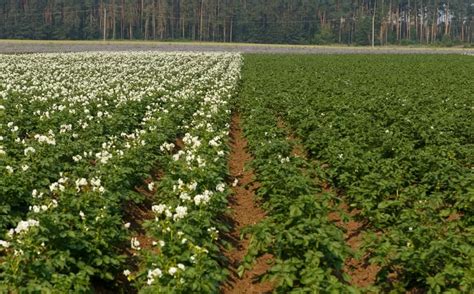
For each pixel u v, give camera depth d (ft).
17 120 56.49
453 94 85.76
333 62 170.71
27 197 34.24
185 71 126.31
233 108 84.48
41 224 26.61
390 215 34.71
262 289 30.32
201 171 38.40
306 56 204.13
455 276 24.21
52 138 44.29
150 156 47.44
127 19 459.73
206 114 65.72
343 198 42.34
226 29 474.90
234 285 30.71
